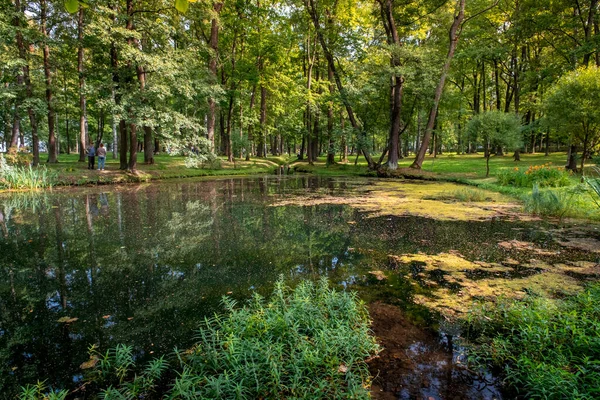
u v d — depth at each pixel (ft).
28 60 53.67
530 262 15.72
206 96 60.29
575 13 66.23
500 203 32.40
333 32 71.82
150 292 13.07
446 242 19.42
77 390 7.71
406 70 56.39
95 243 19.93
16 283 14.16
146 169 61.46
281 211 29.55
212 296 12.62
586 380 7.16
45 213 29.19
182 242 20.01
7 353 9.20
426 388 7.59
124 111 48.32
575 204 27.78
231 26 77.00
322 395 7.13
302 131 89.35
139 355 9.04
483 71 91.04
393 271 14.93
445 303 11.71
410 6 65.21
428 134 63.72
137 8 54.19
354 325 9.82
